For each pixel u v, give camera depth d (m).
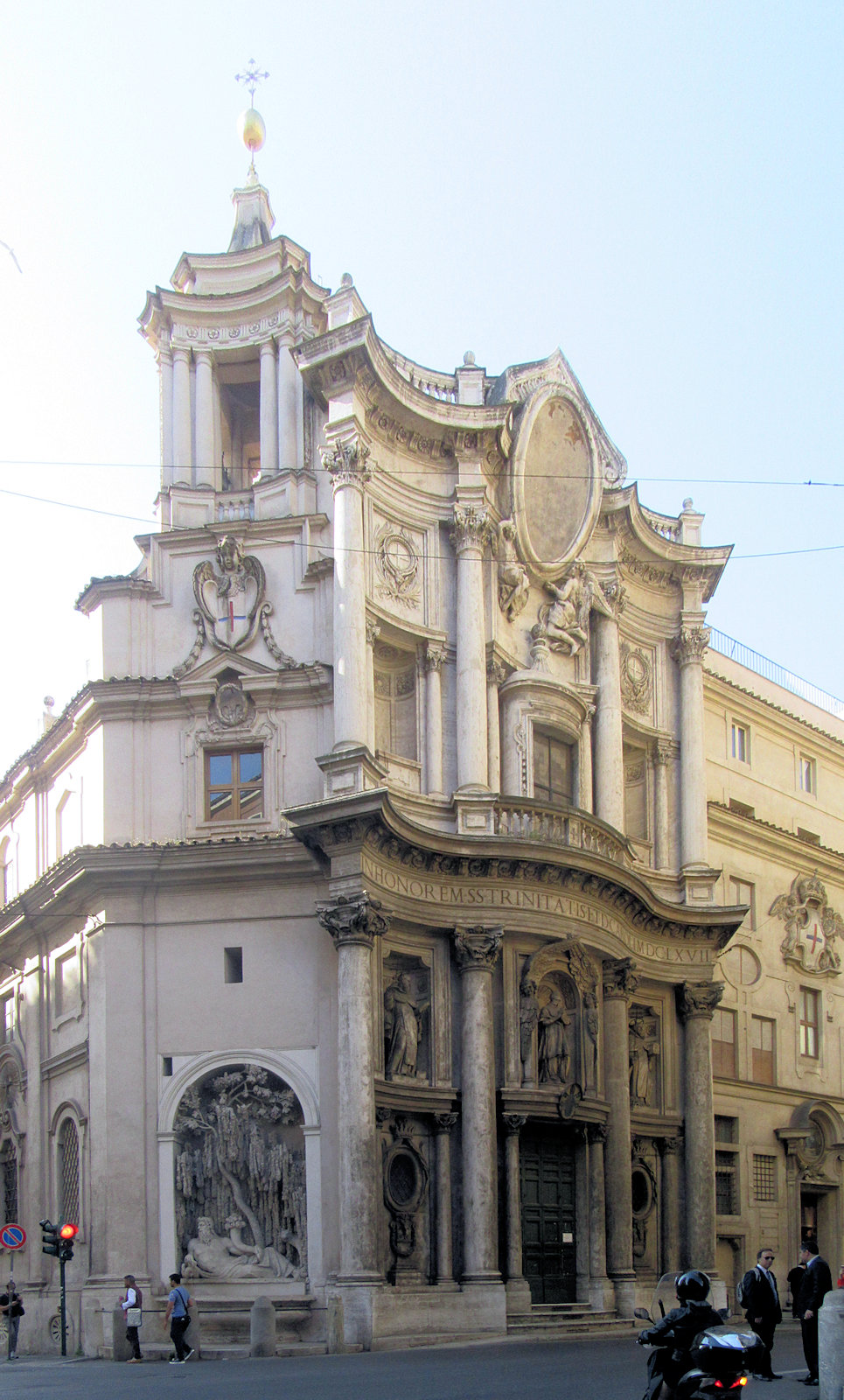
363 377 35.09
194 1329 29.11
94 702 35.53
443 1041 33.72
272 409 38.41
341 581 33.97
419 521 37.03
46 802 40.94
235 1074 32.75
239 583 35.81
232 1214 32.19
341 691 33.31
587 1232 35.53
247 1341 30.72
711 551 44.44
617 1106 36.97
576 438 40.81
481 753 35.72
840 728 57.09
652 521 44.84
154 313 38.94
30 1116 37.94
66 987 37.34
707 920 41.50
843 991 51.38
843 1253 47.59
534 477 39.34
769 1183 45.62
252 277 40.28
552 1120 34.75
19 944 39.72
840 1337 15.61
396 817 31.59
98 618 36.34
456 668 36.59
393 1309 30.17
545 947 35.06
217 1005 33.19
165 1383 22.05
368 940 31.50
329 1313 28.56
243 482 42.38
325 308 36.16
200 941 33.62
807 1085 48.47
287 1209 31.89
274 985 33.00
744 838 47.78
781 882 49.38
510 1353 26.75
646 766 43.69
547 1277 34.62
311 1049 32.44
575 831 36.22
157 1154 32.53
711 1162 40.69
